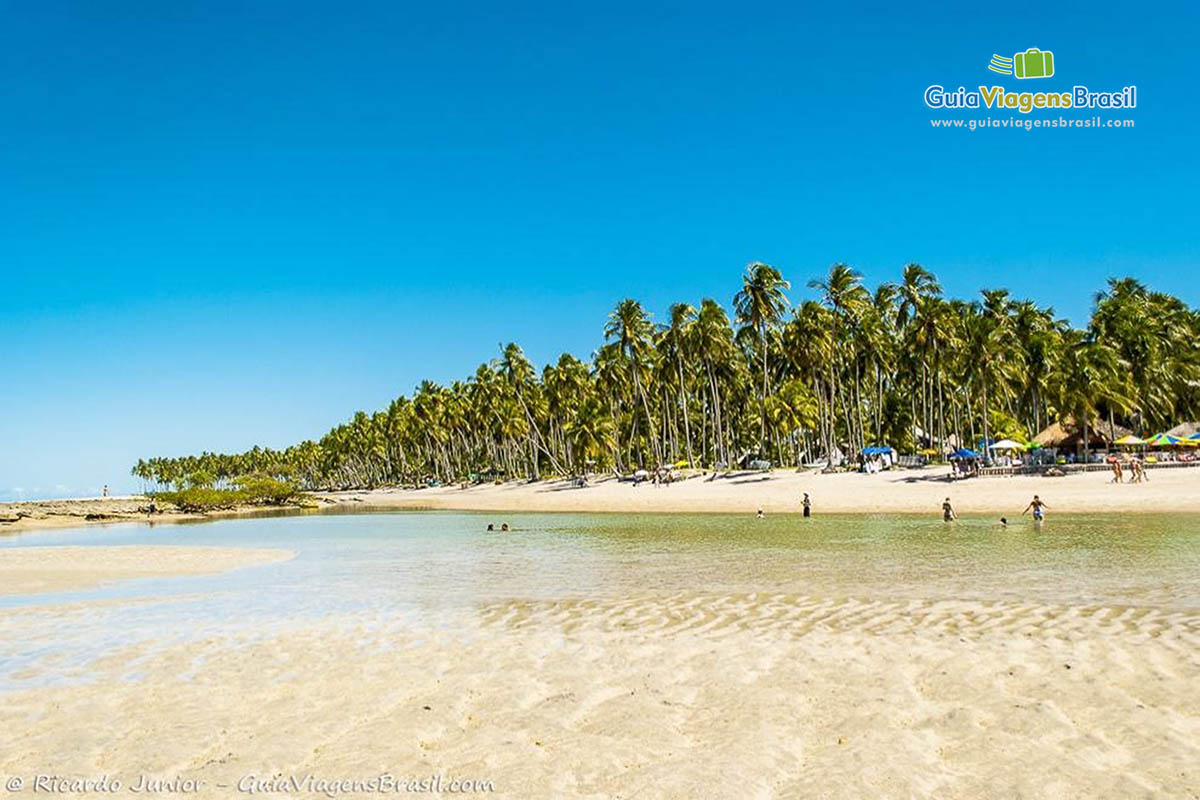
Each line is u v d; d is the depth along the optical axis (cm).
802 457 8612
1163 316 6794
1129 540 2561
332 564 2797
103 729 902
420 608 1739
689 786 673
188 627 1572
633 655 1202
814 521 4072
